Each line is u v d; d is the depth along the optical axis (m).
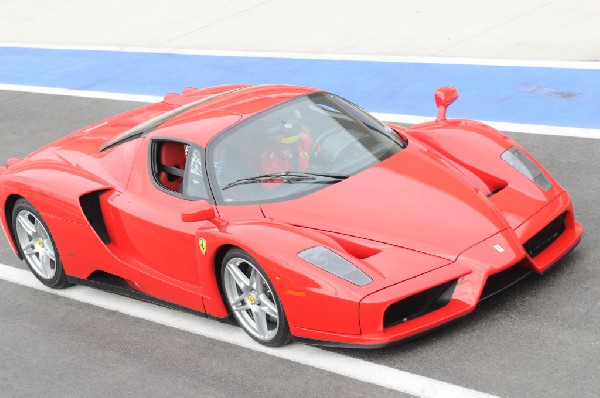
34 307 9.45
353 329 6.71
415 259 6.85
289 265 6.90
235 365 7.38
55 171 9.49
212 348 7.77
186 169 8.34
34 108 17.47
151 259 8.54
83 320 8.92
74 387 7.61
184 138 8.45
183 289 8.22
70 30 22.73
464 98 13.12
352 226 7.21
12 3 27.09
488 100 12.87
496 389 6.27
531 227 7.28
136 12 22.91
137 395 7.25
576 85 12.67
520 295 7.46
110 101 16.94
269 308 7.35
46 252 9.75
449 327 7.18
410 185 7.63
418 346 7.00
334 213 7.37
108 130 10.10
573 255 8.03
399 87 14.20
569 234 7.74
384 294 6.57
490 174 7.93
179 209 8.21
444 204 7.38
